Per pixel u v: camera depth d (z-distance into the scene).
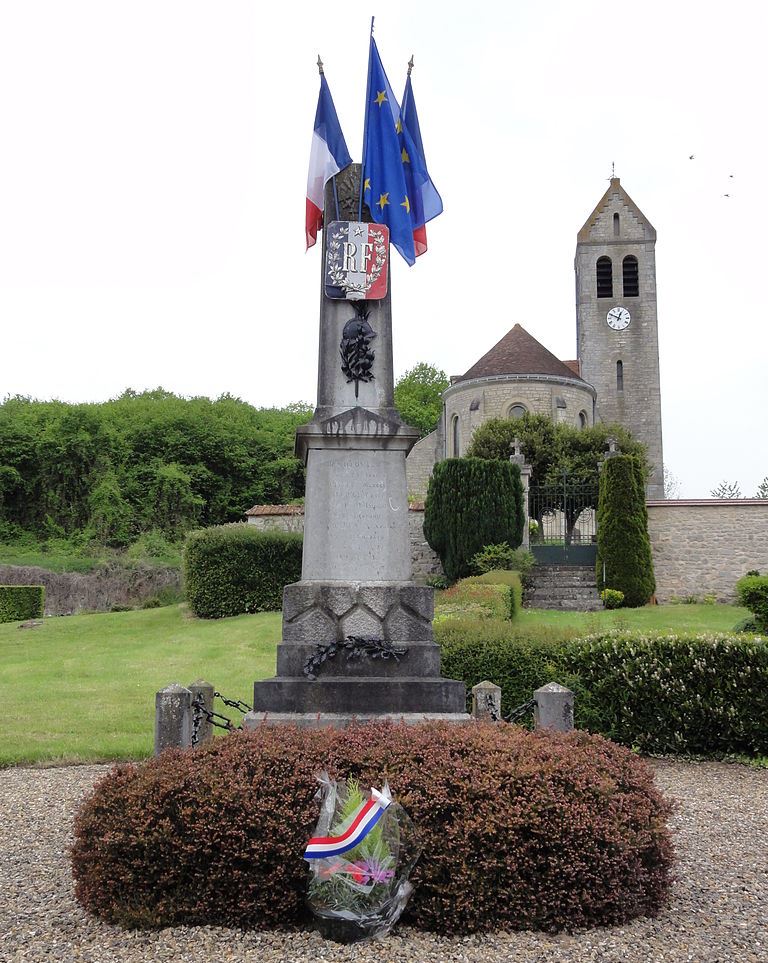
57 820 6.15
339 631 6.71
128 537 38.12
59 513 39.03
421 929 3.93
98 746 8.70
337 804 3.96
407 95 8.22
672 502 23.34
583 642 9.32
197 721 6.29
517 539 23.31
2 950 3.76
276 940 3.81
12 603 24.31
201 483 43.56
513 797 4.12
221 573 19.72
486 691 7.05
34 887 4.61
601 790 4.25
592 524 29.88
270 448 46.94
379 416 7.10
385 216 7.61
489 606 14.66
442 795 4.08
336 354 7.29
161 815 4.09
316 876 3.82
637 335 46.66
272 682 6.39
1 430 39.53
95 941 3.84
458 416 38.88
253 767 4.28
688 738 8.95
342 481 7.03
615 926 4.04
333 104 7.88
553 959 3.65
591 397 40.06
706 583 22.91
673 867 4.67
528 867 3.99
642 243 47.19
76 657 15.07
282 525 26.02
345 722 6.21
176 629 18.39
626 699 9.07
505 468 23.31
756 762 8.69
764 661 8.85
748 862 5.17
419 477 42.16
